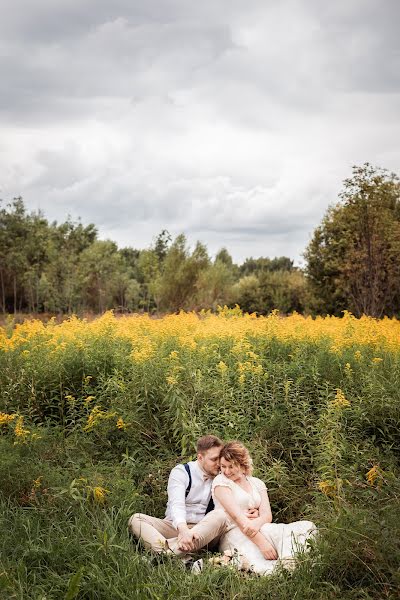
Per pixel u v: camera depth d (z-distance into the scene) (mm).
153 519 5750
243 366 8172
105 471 6598
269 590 4707
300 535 5383
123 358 8836
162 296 30188
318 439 7137
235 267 54781
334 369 8711
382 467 6711
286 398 7652
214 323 12297
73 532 5324
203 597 4672
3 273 32438
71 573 4758
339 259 25000
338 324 13648
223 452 5926
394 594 4457
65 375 8703
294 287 35281
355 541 4777
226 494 5766
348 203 21984
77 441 7230
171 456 7172
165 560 5312
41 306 33250
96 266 34125
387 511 5094
